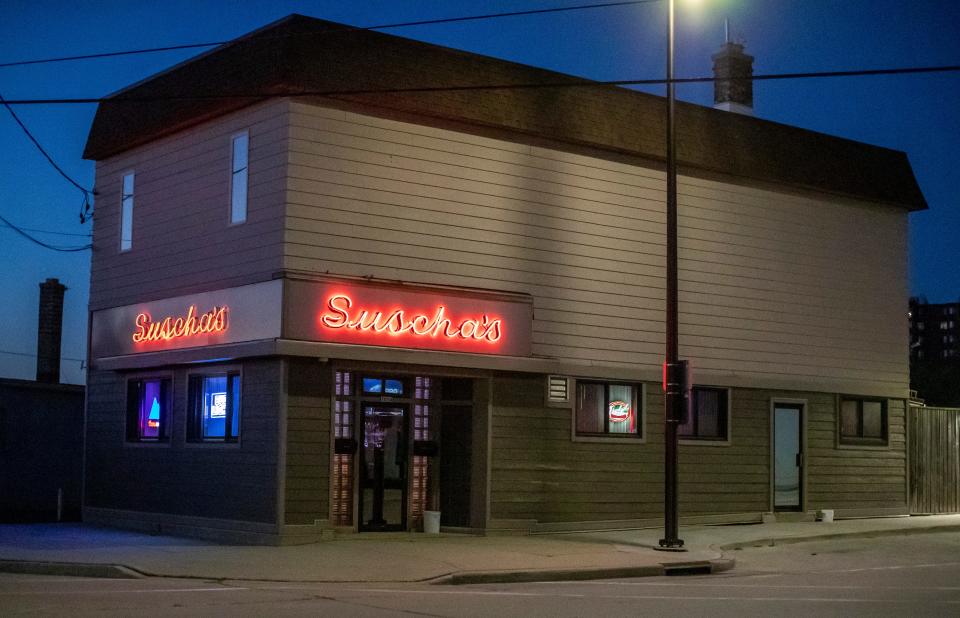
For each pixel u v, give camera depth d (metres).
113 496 23.48
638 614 12.64
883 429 27.67
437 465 21.56
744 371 24.94
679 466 24.00
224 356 20.06
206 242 21.33
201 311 21.17
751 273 25.23
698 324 24.28
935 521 26.16
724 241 24.83
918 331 128.62
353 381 20.69
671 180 19.39
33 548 18.48
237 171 20.75
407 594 14.36
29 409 30.30
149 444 22.58
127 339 23.36
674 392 19.48
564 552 18.75
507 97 21.69
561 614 12.56
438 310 20.52
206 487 20.83
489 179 21.50
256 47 20.34
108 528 23.05
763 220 25.55
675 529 19.48
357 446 20.58
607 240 22.97
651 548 19.64
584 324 22.55
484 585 15.86
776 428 25.61
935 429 28.56
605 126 22.88
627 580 16.72
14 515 28.42
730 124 25.14
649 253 23.58
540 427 21.88
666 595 14.60
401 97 20.33
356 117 20.12
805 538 22.53
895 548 21.64
